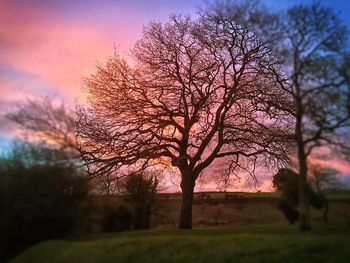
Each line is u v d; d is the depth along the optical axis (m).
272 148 31.83
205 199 34.22
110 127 30.88
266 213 24.41
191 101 30.94
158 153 30.61
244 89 30.84
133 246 16.52
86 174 22.94
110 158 29.73
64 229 19.98
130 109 30.84
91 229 21.55
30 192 19.00
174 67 31.56
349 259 13.79
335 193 19.69
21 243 19.58
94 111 30.73
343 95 19.50
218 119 30.97
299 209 19.39
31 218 18.97
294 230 18.69
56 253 17.31
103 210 23.05
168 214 36.69
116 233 21.69
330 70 20.03
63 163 20.14
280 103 30.47
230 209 30.00
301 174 18.88
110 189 29.31
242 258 14.54
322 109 19.44
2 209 18.91
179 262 14.77
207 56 31.41
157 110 31.66
